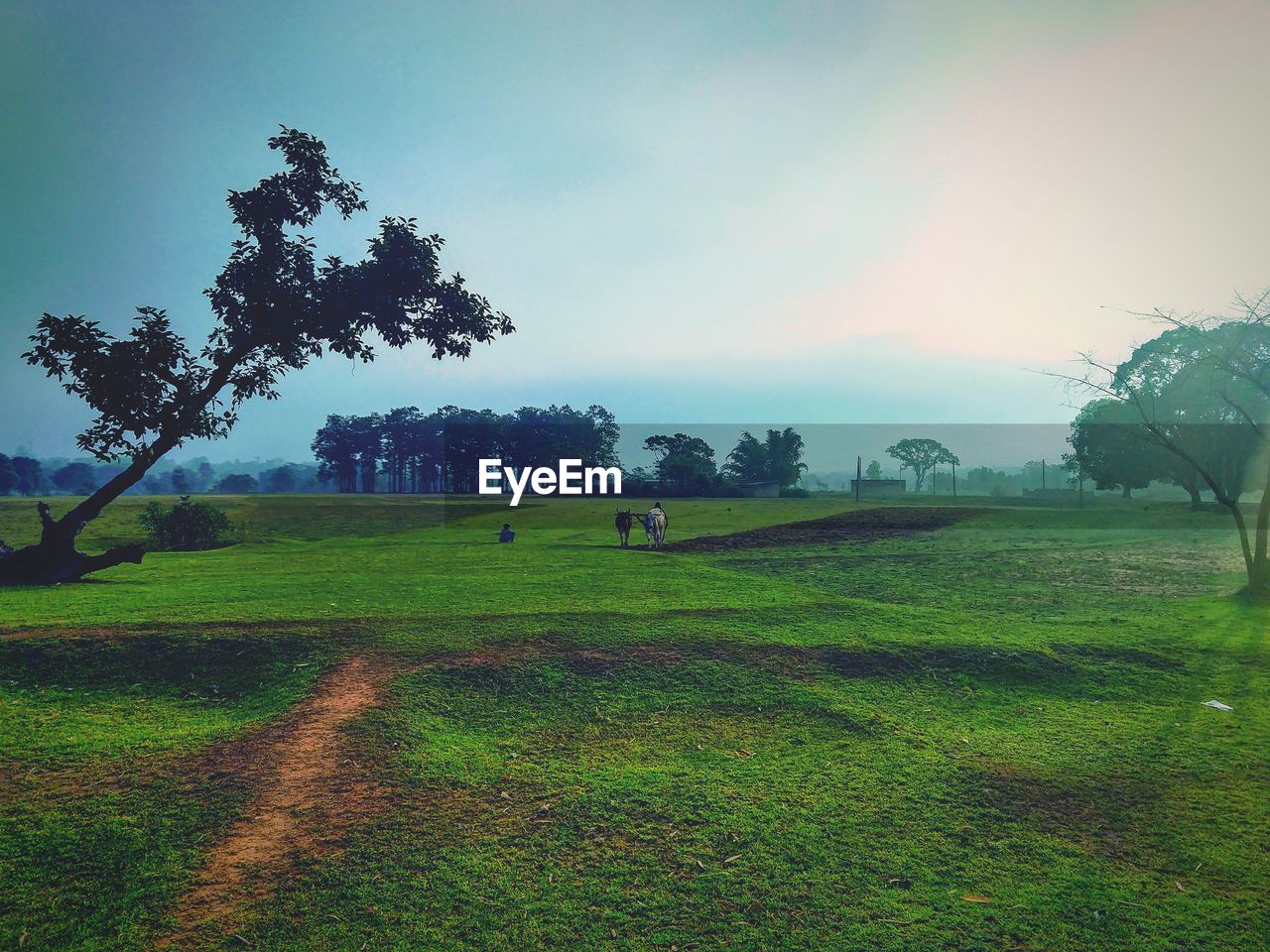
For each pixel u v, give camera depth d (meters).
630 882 5.64
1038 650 11.22
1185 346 17.86
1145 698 9.88
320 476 109.50
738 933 5.09
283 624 11.17
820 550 27.77
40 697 8.99
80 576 17.72
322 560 21.42
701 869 5.82
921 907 5.40
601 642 10.72
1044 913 5.35
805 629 11.73
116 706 8.86
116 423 18.72
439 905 5.32
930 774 7.48
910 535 33.28
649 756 7.82
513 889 5.53
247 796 6.73
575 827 6.38
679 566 18.73
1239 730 8.75
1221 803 7.00
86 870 5.67
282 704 8.75
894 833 6.39
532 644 10.55
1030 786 7.26
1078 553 26.70
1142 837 6.42
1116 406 46.09
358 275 19.69
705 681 9.66
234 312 19.81
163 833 6.16
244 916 5.18
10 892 5.41
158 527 34.94
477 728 8.38
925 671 10.35
